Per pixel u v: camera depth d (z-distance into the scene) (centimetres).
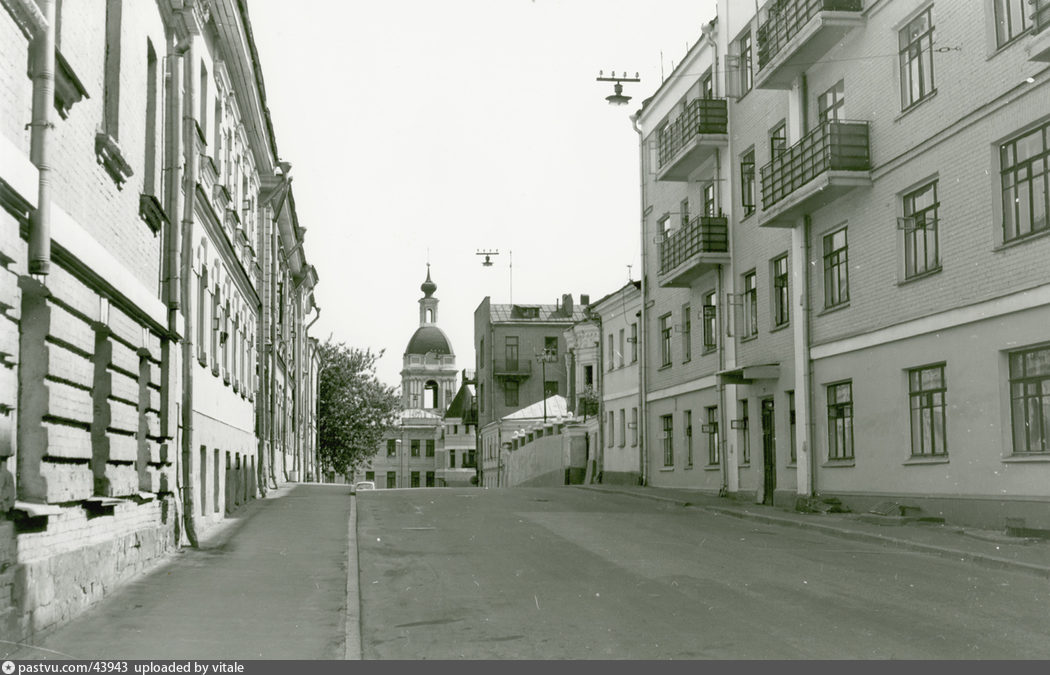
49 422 834
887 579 1180
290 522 1914
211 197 1830
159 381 1341
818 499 2262
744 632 851
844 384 2250
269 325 3272
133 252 1217
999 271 1694
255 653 768
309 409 5878
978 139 1758
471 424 12144
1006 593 1072
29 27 781
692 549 1518
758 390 2711
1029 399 1641
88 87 982
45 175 789
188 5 1442
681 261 3172
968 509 1753
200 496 1738
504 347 9200
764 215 2461
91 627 841
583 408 5522
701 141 2992
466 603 1027
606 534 1758
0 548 716
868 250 2123
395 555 1452
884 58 2069
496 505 2533
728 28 2991
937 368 1892
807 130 2412
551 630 872
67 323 873
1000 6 1723
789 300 2544
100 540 1013
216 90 2025
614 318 4416
